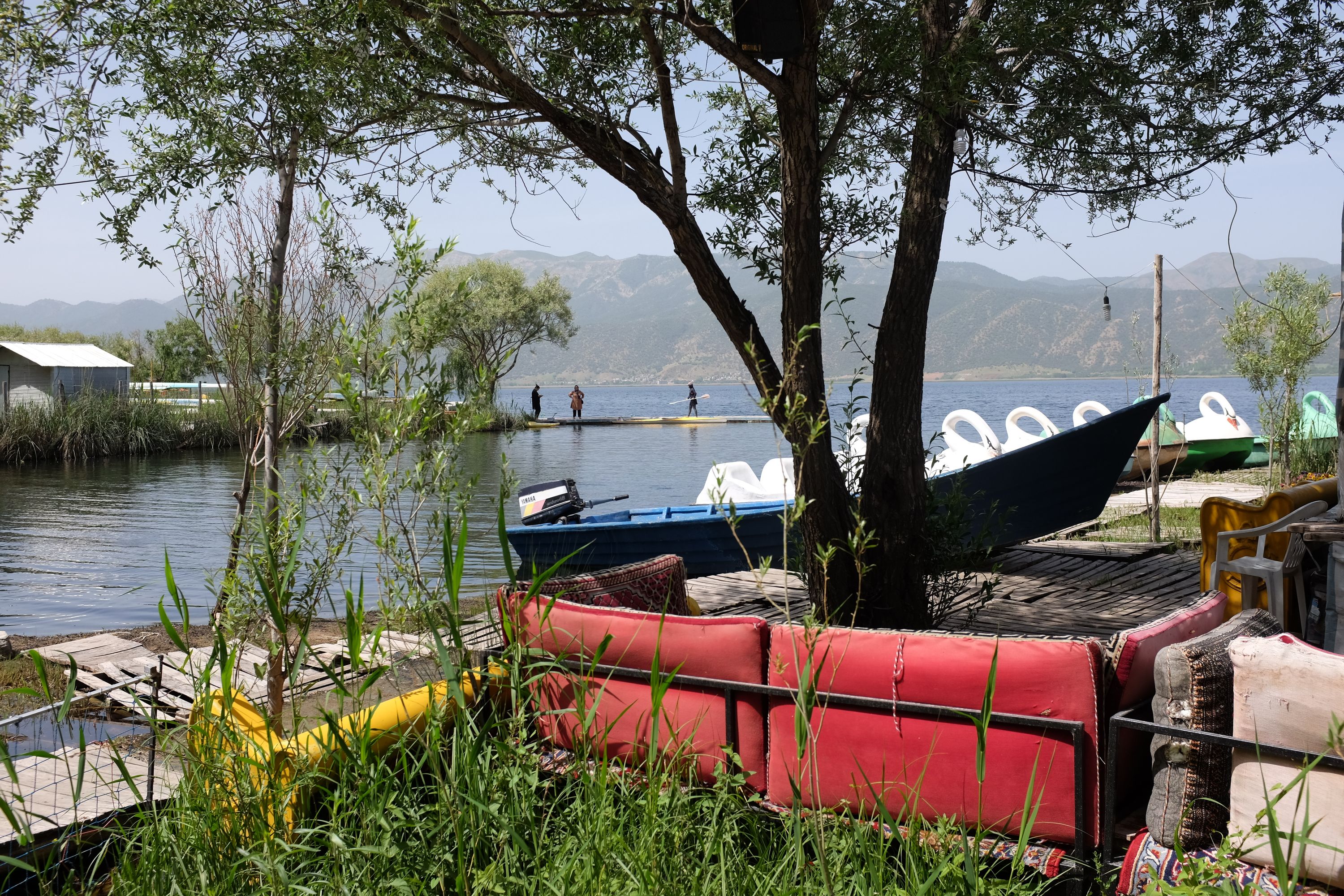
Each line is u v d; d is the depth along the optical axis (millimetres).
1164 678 2656
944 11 5496
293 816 2807
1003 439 41250
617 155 5516
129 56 5004
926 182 5395
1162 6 5574
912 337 5418
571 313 48875
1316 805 2387
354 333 3219
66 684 6309
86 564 12438
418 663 4496
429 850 2568
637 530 10039
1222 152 5812
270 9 5102
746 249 6051
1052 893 2789
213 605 10016
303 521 3068
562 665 3119
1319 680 2363
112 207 5395
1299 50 5695
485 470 25328
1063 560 9977
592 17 5172
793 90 4855
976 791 2867
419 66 5328
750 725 3262
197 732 2926
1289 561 5129
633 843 2604
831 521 5316
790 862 2623
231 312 5832
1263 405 14125
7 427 27172
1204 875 2373
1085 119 5676
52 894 2779
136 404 30797
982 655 2873
